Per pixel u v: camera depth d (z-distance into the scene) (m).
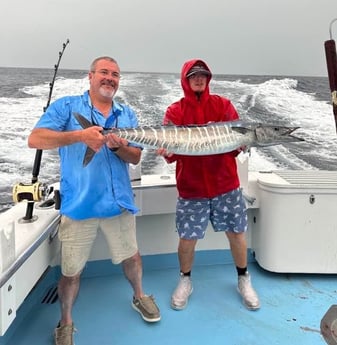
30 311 1.97
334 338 1.24
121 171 1.70
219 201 1.99
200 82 1.93
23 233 1.55
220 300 2.12
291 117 9.31
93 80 1.64
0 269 1.15
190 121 1.98
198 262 2.64
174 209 2.44
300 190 2.21
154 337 1.74
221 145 1.79
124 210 1.71
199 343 1.69
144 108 8.46
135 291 1.93
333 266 2.30
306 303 2.06
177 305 2.00
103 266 2.46
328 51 1.12
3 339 1.66
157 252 2.59
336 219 2.24
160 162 6.89
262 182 2.35
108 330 1.80
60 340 1.60
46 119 1.57
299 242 2.28
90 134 1.44
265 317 1.92
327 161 7.81
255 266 2.58
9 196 5.09
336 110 1.13
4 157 6.64
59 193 1.68
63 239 1.63
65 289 1.66
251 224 2.63
